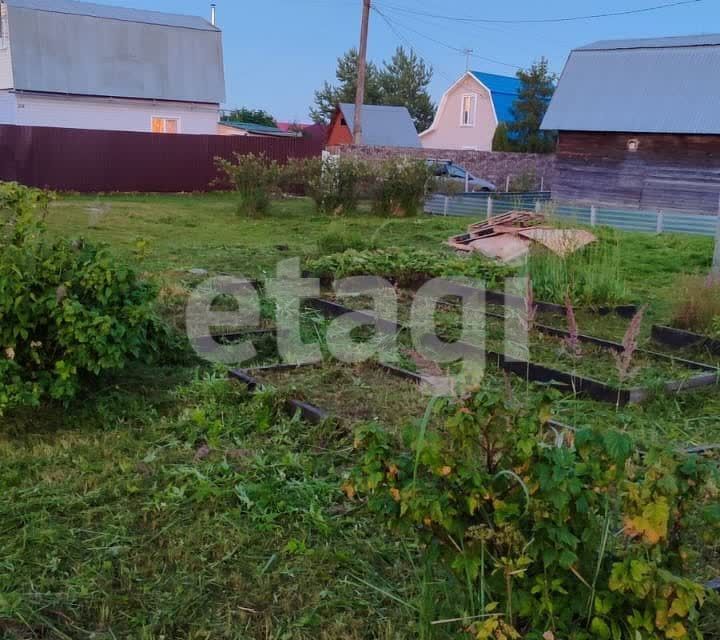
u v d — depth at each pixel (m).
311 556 3.10
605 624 2.18
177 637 2.64
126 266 4.62
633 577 2.08
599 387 5.16
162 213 16.67
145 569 3.02
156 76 27.44
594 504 2.25
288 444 4.25
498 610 2.27
